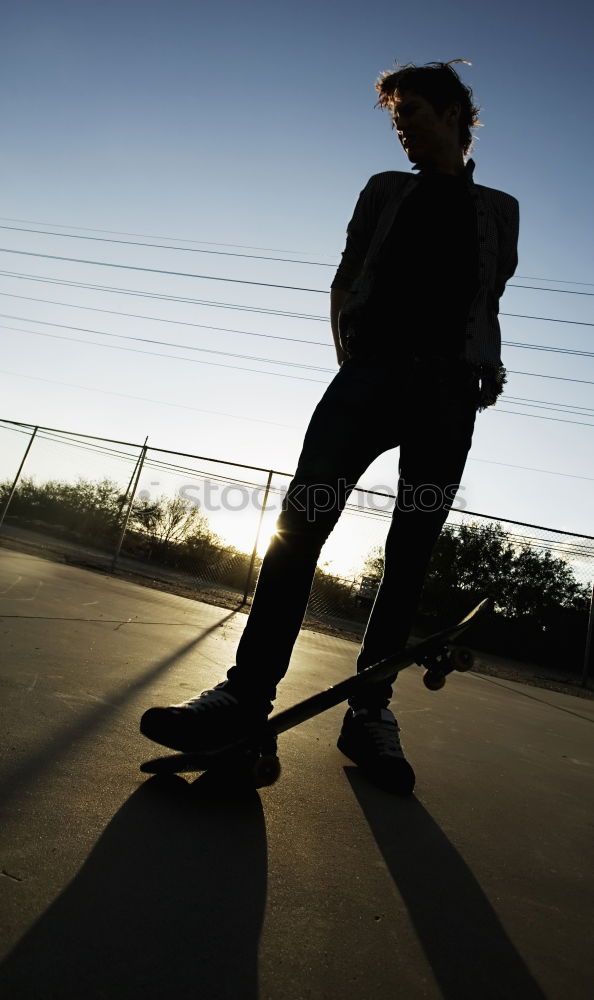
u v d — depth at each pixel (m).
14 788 0.78
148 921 0.56
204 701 0.99
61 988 0.46
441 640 1.02
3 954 0.48
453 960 0.61
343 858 0.80
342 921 0.64
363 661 1.32
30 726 1.04
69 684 1.40
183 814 0.82
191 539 11.29
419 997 0.54
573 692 6.21
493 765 1.51
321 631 6.59
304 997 0.51
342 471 1.20
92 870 0.63
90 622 2.60
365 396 1.24
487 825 1.04
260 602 1.08
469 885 0.79
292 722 1.00
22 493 14.09
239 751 0.95
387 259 1.33
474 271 1.34
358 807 1.00
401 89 1.44
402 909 0.69
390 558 1.36
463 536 11.48
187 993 0.48
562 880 0.87
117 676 1.60
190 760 0.91
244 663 1.04
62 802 0.77
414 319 1.28
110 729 1.12
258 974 0.52
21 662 1.52
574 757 1.88
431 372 1.27
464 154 1.52
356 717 1.26
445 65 1.44
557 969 0.63
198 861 0.70
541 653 11.59
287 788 1.03
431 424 1.30
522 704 3.29
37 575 4.31
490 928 0.69
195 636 3.07
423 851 0.87
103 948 0.51
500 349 1.40
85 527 12.65
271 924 0.61
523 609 11.81
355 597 10.59
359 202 1.50
